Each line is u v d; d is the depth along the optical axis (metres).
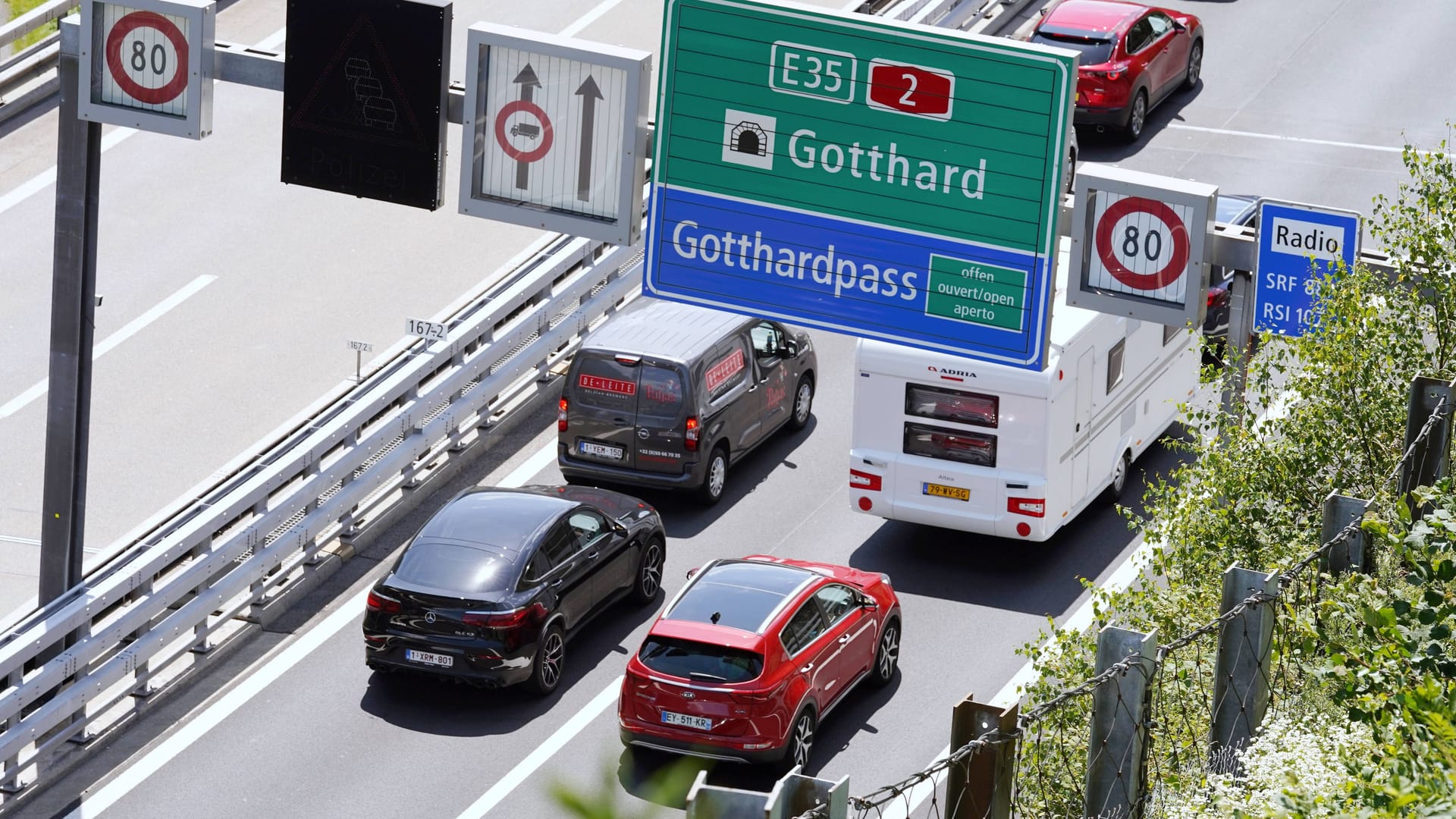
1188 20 124.88
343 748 64.94
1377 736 26.62
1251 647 32.84
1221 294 93.38
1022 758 39.72
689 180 55.12
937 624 73.25
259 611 73.00
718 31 53.62
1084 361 76.50
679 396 79.12
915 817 59.78
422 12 54.72
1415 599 36.31
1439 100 124.62
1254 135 120.00
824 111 53.25
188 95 58.84
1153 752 35.12
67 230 63.62
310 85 56.69
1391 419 50.56
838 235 54.00
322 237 104.38
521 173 55.66
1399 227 53.28
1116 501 83.44
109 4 59.28
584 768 63.31
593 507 71.38
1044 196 51.62
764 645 60.09
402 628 65.50
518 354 88.50
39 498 81.06
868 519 81.69
